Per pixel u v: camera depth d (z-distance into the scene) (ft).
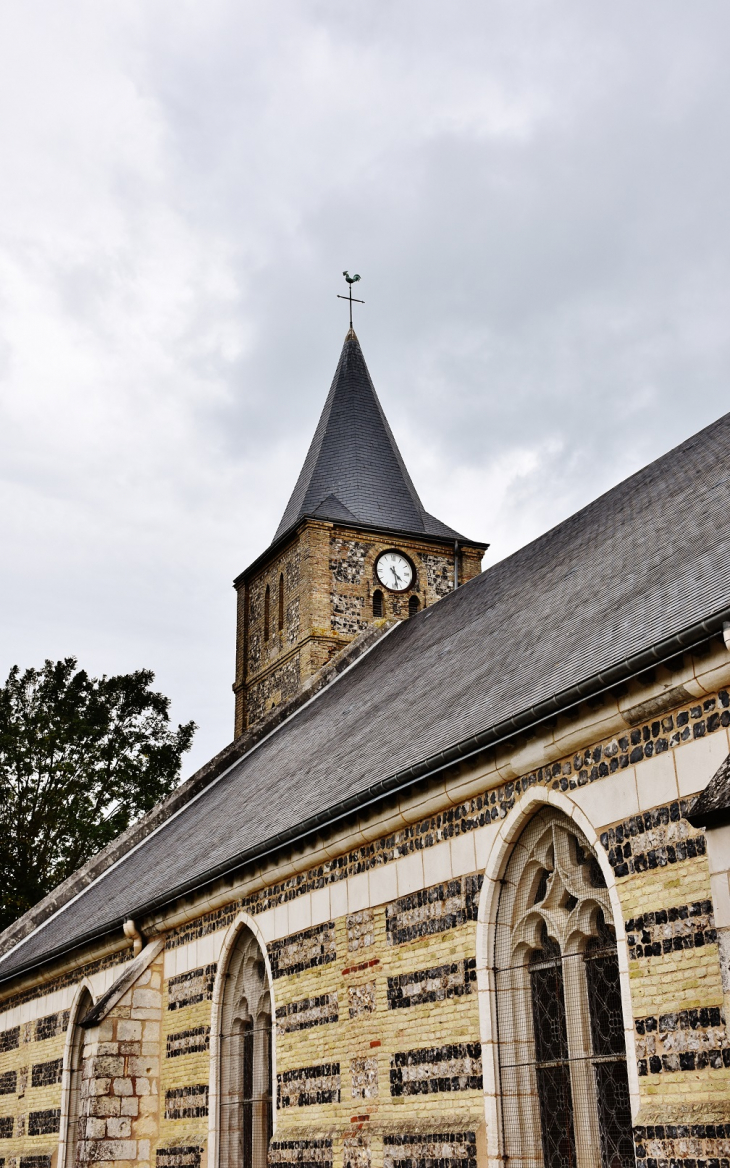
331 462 103.35
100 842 129.49
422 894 40.42
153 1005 58.59
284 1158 45.09
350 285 118.11
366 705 64.34
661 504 52.49
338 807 43.73
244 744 90.63
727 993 25.95
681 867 30.42
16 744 130.82
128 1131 56.13
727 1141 27.27
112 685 139.54
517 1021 36.47
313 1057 44.93
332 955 44.91
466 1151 35.83
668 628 33.42
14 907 124.67
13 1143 76.23
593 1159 33.01
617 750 33.24
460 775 38.83
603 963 33.86
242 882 51.60
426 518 103.19
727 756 28.48
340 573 95.20
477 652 53.93
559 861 35.65
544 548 64.49
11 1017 81.46
